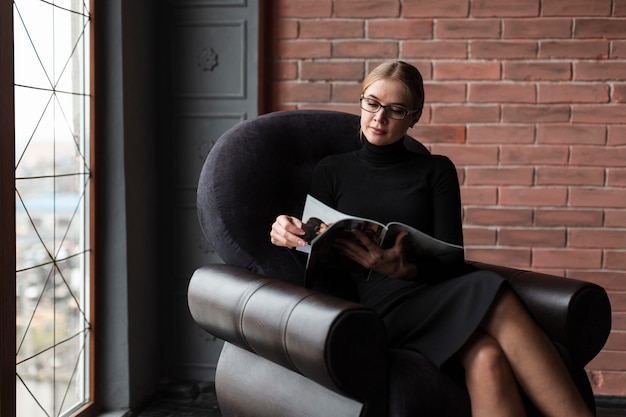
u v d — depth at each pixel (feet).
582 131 10.85
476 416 6.06
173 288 11.32
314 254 6.36
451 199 7.32
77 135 9.16
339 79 11.13
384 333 5.86
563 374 6.23
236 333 6.78
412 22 10.96
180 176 11.18
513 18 10.81
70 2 8.86
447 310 6.35
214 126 11.09
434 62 10.98
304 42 11.13
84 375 9.65
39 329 8.27
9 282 7.47
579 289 6.98
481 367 6.04
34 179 8.09
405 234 6.46
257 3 10.84
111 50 9.70
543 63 10.82
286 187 7.97
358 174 7.51
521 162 10.97
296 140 8.14
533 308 7.18
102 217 9.87
